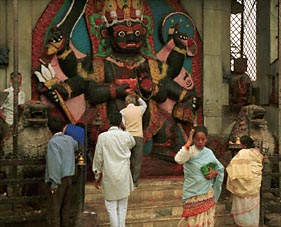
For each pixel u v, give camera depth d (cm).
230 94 1028
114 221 604
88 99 884
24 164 642
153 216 740
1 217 626
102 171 614
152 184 835
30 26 870
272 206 782
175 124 957
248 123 869
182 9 987
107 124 886
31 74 866
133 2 903
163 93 929
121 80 898
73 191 673
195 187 559
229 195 802
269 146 866
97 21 908
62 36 862
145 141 924
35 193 712
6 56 851
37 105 736
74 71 878
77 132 695
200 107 998
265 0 1092
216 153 903
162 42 958
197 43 999
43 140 740
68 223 647
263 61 1094
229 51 1041
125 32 891
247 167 667
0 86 855
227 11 1035
